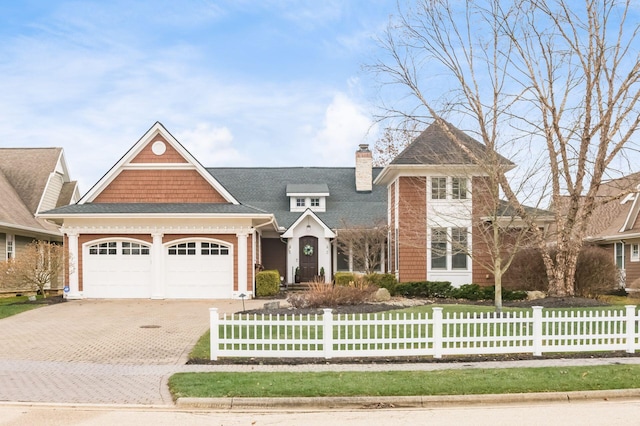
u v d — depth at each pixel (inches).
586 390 379.2
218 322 486.0
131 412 345.1
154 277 1004.6
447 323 497.0
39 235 1257.4
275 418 333.7
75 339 594.9
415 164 1022.4
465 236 1026.7
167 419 330.0
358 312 728.3
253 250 1032.2
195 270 1015.0
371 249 1232.8
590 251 979.3
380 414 342.3
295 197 1409.9
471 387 381.4
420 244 1037.2
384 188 1480.1
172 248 1017.5
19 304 913.5
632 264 1163.9
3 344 568.7
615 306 779.4
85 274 1005.2
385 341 493.4
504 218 904.9
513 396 370.3
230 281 1015.0
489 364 468.8
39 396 378.0
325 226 1270.9
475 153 898.7
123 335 617.9
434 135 1069.8
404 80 1058.1
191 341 578.6
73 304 925.2
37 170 1359.5
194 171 1073.5
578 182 886.4
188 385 389.4
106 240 1007.0
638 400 373.7
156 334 623.2
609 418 326.0
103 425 315.6
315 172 1558.8
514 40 855.7
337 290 828.6
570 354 509.7
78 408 352.5
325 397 364.2
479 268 1034.7
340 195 1465.3
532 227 889.5
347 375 417.1
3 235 1107.3
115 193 1068.5
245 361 480.7
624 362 474.9
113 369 456.8
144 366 466.9
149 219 1005.8
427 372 426.3
